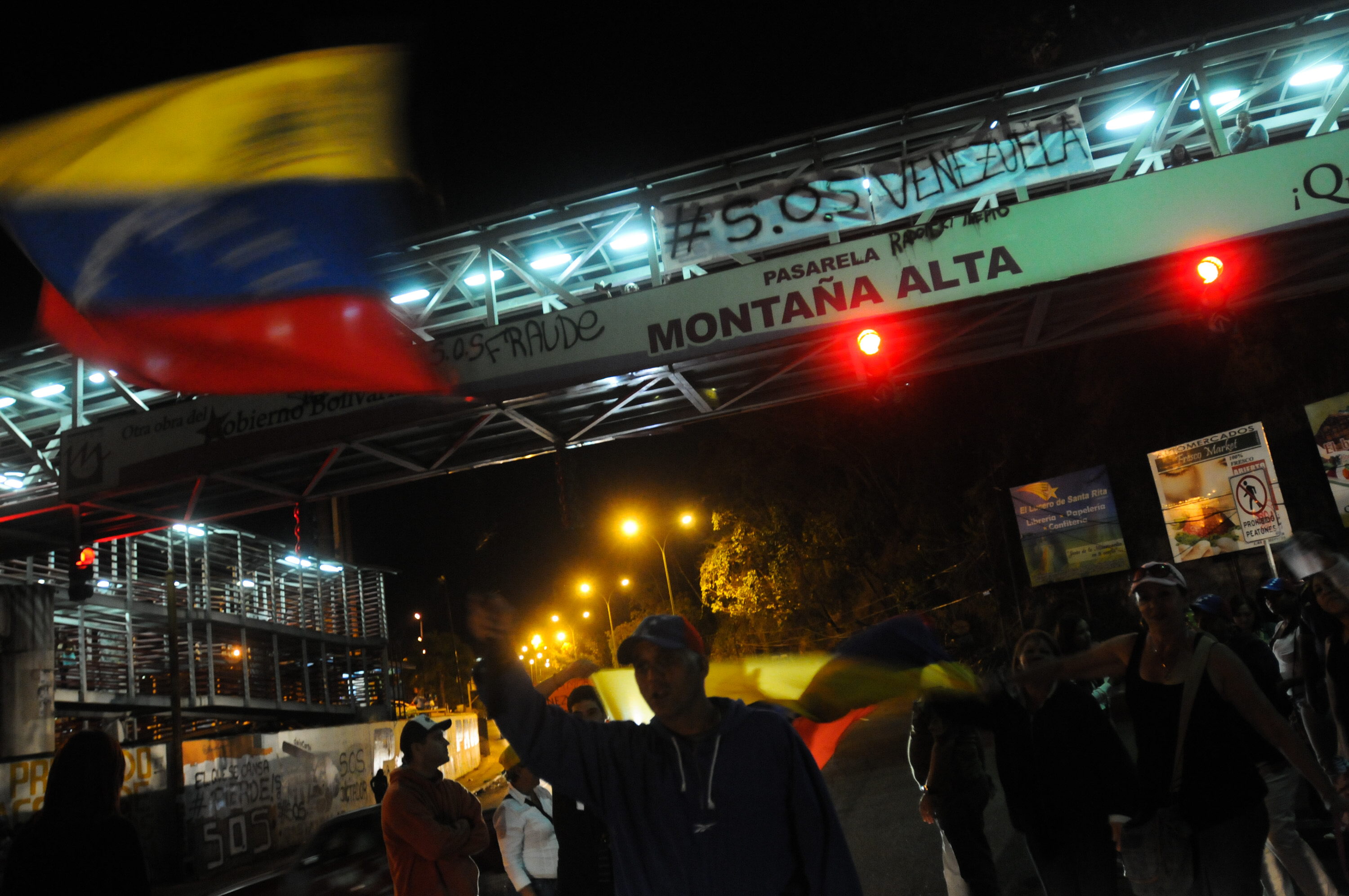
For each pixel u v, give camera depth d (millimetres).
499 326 11555
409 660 51344
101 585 25094
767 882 2453
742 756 2508
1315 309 26031
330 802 25969
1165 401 30688
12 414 14992
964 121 11727
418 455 13594
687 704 2527
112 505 13305
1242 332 27578
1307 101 12688
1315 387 26391
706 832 2447
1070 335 12297
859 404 35000
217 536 30469
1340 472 24219
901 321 10805
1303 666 5754
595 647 67688
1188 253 10484
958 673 4312
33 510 13156
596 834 4516
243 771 22250
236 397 12266
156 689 26562
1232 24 11062
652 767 2520
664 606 56656
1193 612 5852
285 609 33906
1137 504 31328
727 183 12164
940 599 34750
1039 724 4293
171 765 20047
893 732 14172
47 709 21156
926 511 36000
